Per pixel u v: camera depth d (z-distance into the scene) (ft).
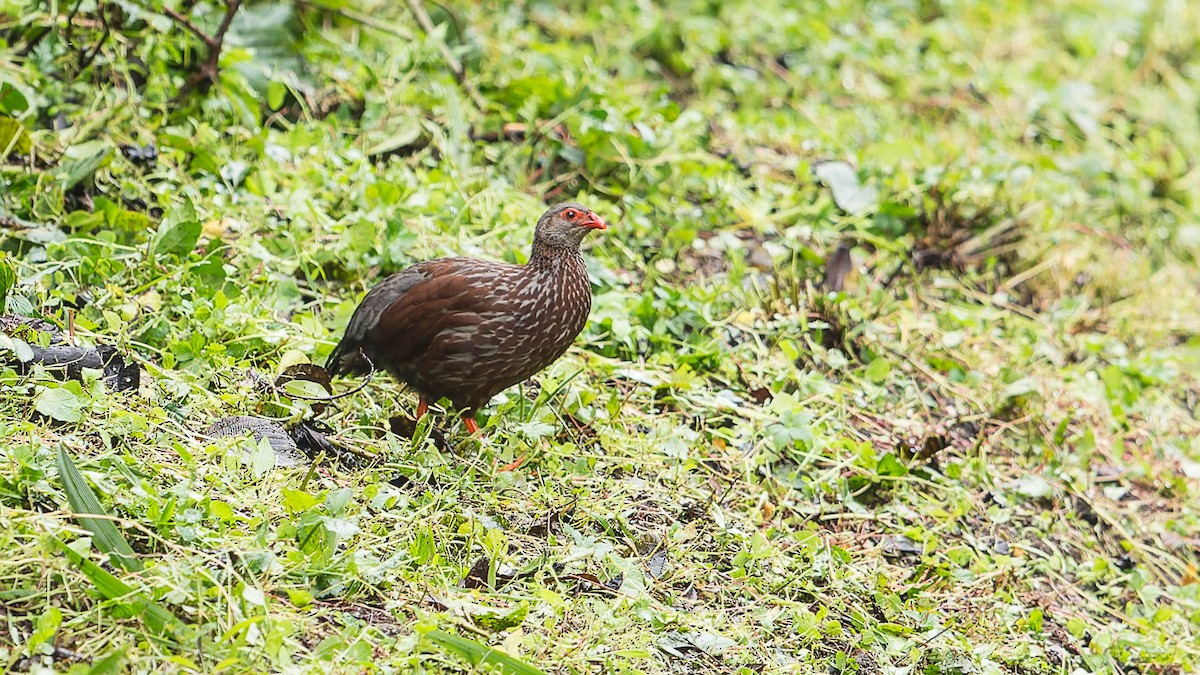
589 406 33.47
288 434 29.63
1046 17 72.54
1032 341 43.45
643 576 28.30
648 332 37.19
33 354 28.43
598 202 42.45
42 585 23.16
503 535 27.45
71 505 23.89
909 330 41.37
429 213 39.60
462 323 30.30
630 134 44.11
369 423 31.14
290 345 32.78
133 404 28.68
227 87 41.93
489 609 25.13
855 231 45.50
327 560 25.27
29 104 38.09
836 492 33.88
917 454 35.24
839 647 28.53
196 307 32.45
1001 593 31.89
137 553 24.58
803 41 59.00
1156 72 69.77
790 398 34.91
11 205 35.14
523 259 37.65
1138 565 35.65
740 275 40.57
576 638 25.50
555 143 44.19
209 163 39.04
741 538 30.55
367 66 44.14
